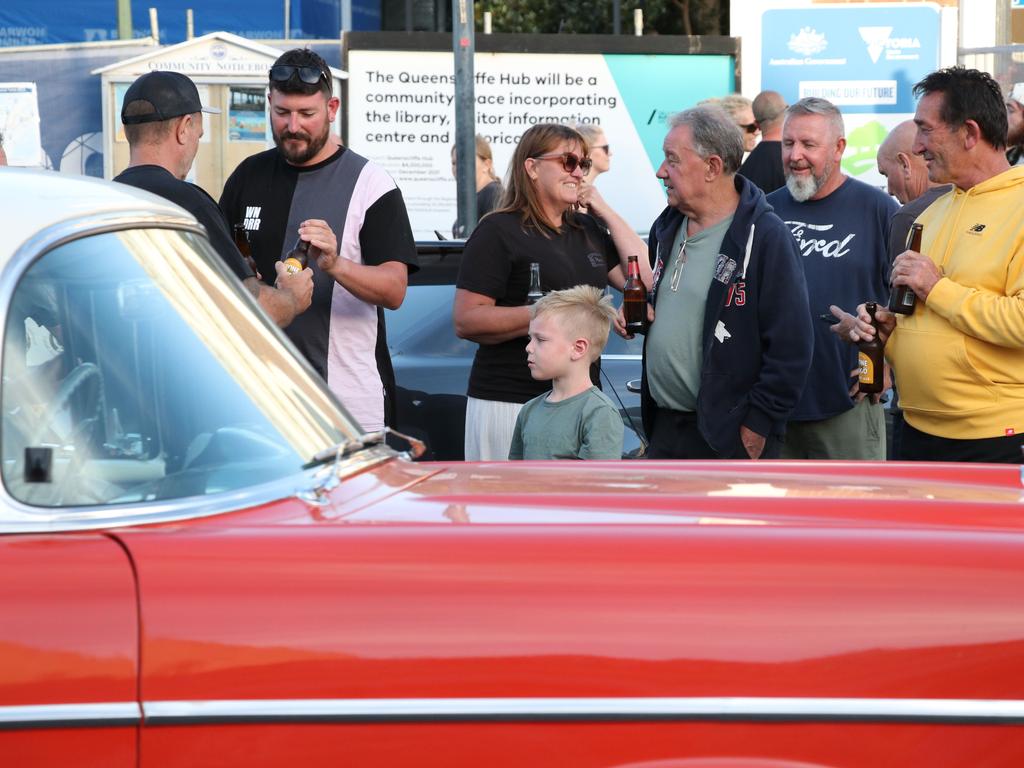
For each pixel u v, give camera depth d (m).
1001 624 6.13
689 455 15.00
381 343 16.05
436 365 19.47
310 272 14.03
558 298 14.15
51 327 6.84
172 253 7.61
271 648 5.95
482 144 32.12
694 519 7.02
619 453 14.10
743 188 14.52
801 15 39.25
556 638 6.02
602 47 38.41
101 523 6.54
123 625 5.95
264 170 15.70
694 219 14.84
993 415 14.06
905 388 14.65
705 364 14.45
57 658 5.89
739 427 14.39
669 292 14.96
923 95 14.49
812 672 6.05
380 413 15.51
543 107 38.47
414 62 37.50
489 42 38.03
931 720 6.05
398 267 15.31
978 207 14.28
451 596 6.08
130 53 36.94
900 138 19.72
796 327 14.14
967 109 14.12
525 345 15.95
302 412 7.77
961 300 13.88
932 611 6.15
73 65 37.06
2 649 5.88
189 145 14.41
